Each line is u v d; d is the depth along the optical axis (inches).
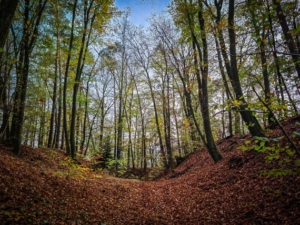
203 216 253.6
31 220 172.1
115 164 762.8
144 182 541.6
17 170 281.7
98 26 575.5
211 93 547.2
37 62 572.1
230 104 152.2
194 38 423.5
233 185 312.0
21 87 382.3
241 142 542.0
